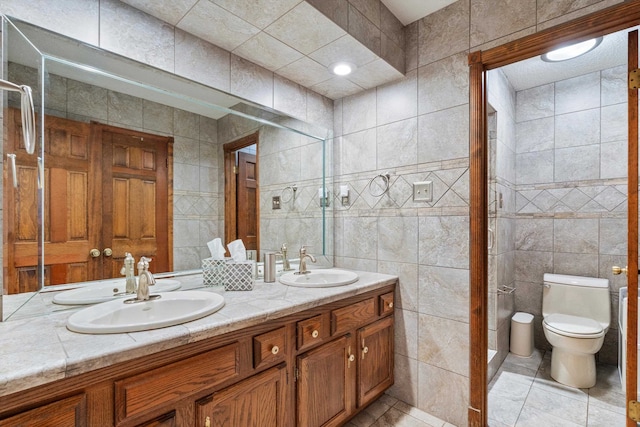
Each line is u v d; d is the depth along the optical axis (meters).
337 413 1.59
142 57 1.39
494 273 2.35
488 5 1.64
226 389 1.11
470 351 1.70
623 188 2.47
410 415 1.86
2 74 1.06
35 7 1.13
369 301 1.80
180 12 1.39
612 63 2.45
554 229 2.77
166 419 0.96
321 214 2.36
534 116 2.88
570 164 2.70
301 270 2.03
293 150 2.17
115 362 0.84
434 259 1.84
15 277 1.09
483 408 1.68
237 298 1.42
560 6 1.42
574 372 2.19
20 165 1.11
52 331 0.98
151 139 1.53
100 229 1.36
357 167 2.25
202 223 1.73
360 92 2.24
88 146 1.33
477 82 1.67
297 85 2.12
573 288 2.54
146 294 1.29
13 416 0.71
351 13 1.58
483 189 1.67
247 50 1.71
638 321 1.37
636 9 1.25
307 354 1.43
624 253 2.46
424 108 1.89
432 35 1.86
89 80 1.32
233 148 1.85
